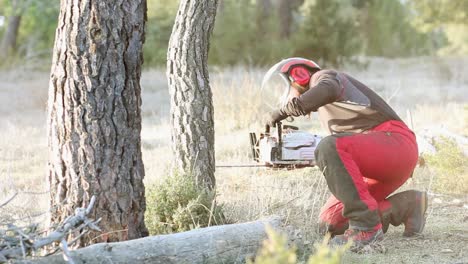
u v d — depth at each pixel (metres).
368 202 7.50
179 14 8.79
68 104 6.79
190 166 8.77
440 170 10.88
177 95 8.81
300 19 37.34
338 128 7.95
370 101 7.72
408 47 46.53
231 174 11.59
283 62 7.98
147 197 8.15
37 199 10.23
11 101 24.88
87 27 6.71
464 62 37.38
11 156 14.48
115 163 6.88
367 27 41.69
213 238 6.59
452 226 8.80
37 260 5.70
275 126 8.10
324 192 10.61
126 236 6.96
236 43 32.81
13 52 38.44
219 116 17.42
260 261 4.26
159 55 34.47
